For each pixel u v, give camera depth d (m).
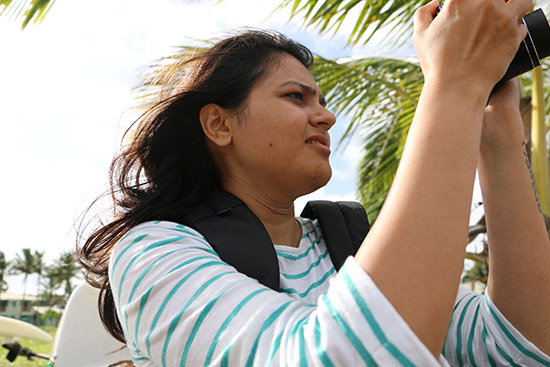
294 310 0.47
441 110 0.47
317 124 0.87
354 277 0.41
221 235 0.73
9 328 2.03
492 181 0.77
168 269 0.57
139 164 0.99
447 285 0.40
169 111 0.93
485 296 0.80
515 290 0.73
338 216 0.92
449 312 0.40
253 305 0.48
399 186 0.45
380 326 0.39
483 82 0.49
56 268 61.28
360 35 2.74
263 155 0.85
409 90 3.62
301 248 0.87
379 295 0.40
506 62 0.51
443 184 0.44
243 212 0.78
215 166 0.92
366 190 4.02
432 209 0.43
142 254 0.62
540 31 0.65
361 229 0.91
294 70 0.91
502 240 0.75
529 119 2.74
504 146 0.77
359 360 0.39
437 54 0.50
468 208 0.44
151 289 0.55
